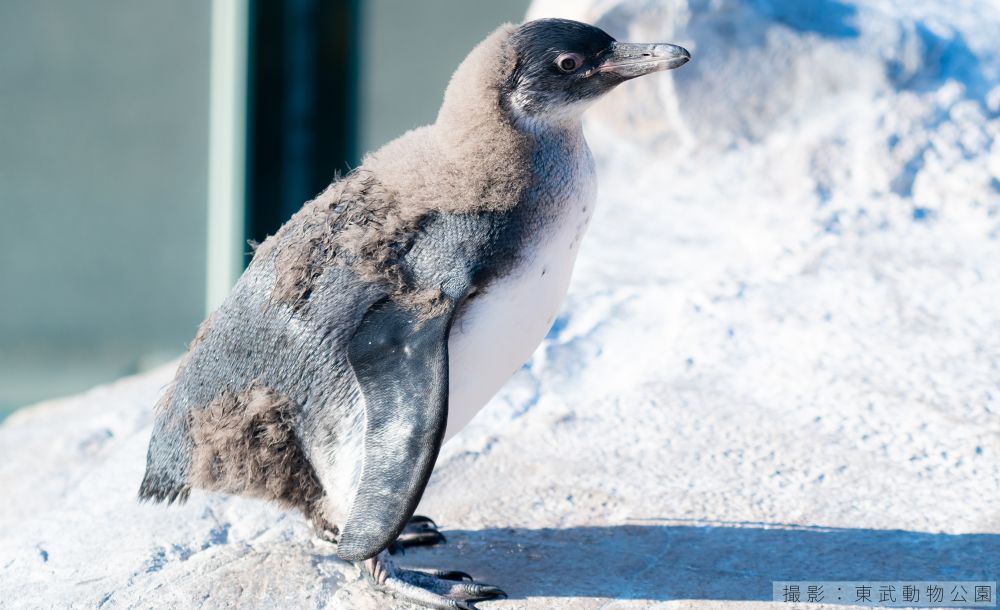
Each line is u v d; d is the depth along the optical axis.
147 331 13.89
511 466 4.72
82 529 4.47
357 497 3.36
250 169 13.38
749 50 7.97
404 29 13.40
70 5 13.15
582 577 3.86
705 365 5.48
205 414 3.77
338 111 13.67
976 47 8.02
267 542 4.24
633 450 4.79
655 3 7.90
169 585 3.96
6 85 13.39
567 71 3.83
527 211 3.70
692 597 3.68
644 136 8.09
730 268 6.48
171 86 13.25
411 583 3.76
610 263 6.69
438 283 3.58
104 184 13.60
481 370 3.76
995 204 6.98
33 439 6.39
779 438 4.79
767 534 4.07
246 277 3.84
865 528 4.06
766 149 7.82
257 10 13.12
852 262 6.39
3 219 13.72
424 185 3.73
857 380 5.18
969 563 3.79
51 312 13.96
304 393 3.62
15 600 3.99
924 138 7.46
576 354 5.73
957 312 5.76
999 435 4.62
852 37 7.93
